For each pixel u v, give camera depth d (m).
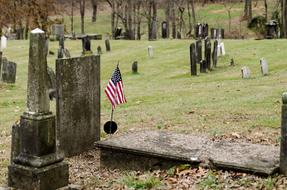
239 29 61.81
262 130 13.47
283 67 28.67
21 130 8.80
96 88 12.55
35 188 8.62
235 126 14.11
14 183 8.87
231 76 26.86
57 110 11.62
